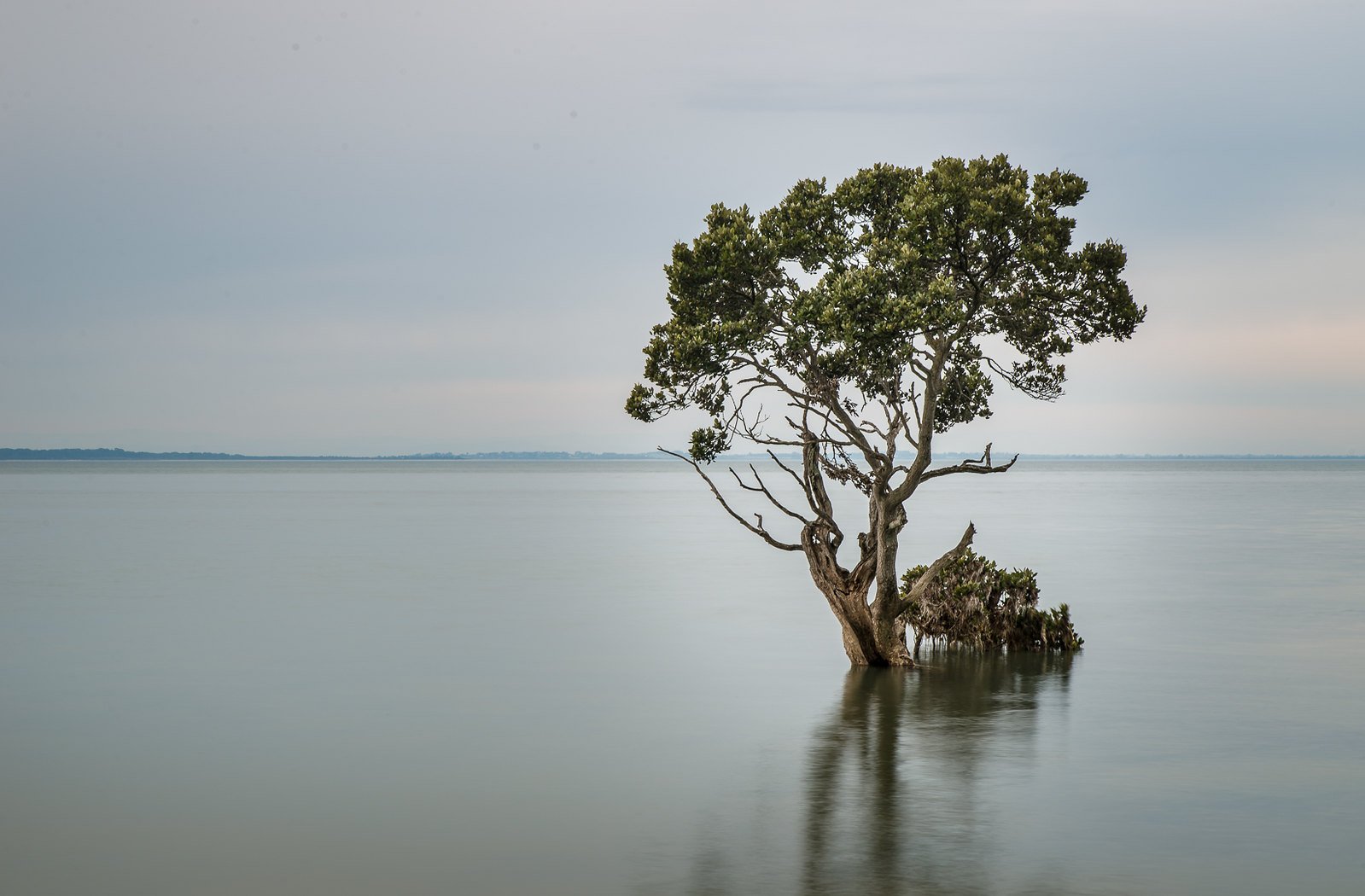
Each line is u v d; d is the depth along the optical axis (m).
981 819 16.34
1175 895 13.55
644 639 32.16
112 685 25.81
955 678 26.62
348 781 18.42
